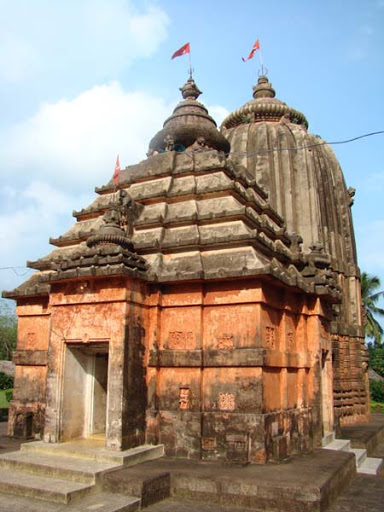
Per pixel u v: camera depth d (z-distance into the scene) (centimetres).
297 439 1258
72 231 1563
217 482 923
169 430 1149
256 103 2820
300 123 2883
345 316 2439
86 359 1286
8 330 6844
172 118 1772
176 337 1195
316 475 962
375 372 5541
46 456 1084
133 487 905
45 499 891
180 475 959
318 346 1407
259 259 1178
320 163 2588
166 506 907
